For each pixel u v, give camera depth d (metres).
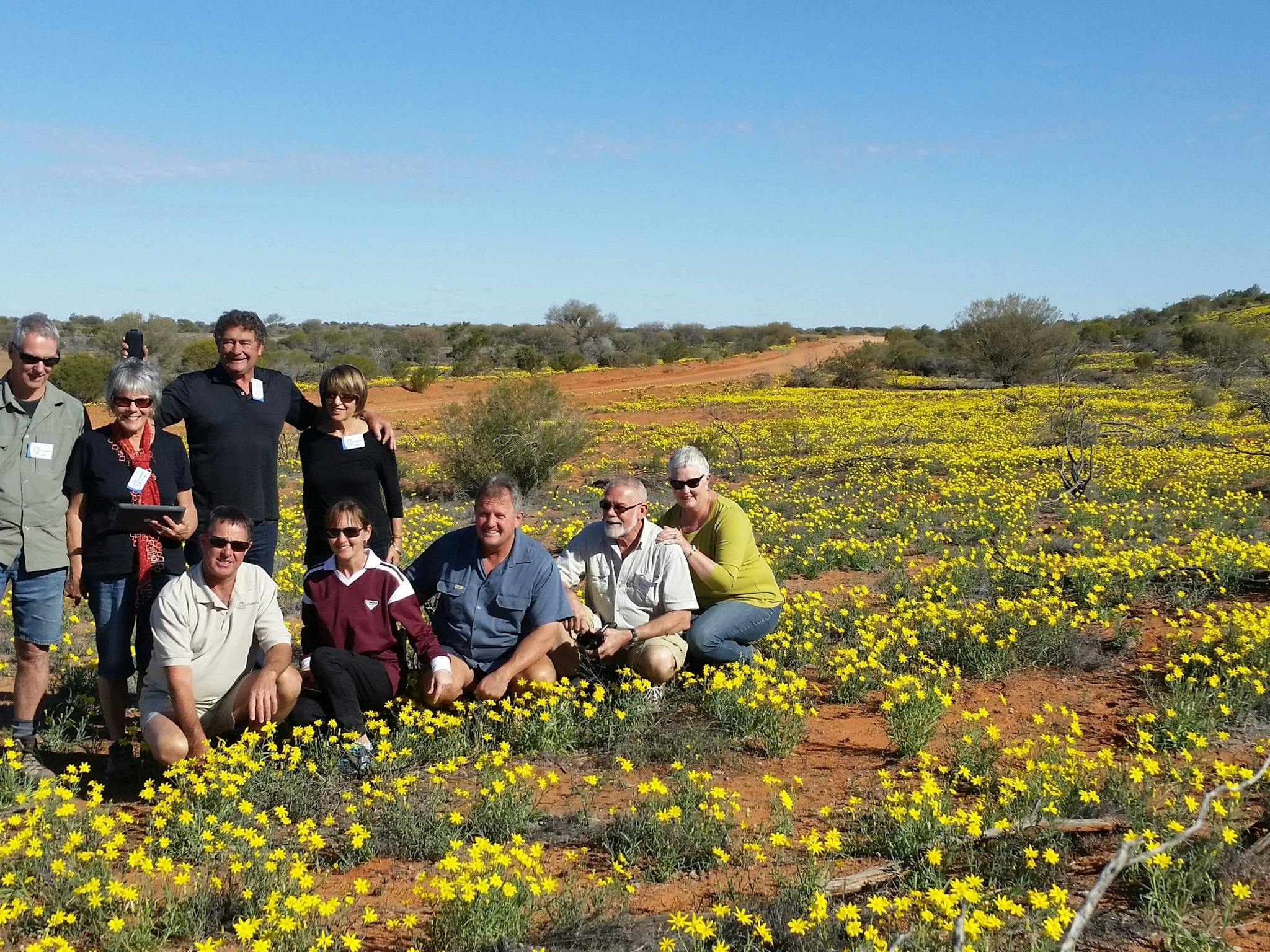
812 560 10.56
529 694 5.63
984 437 26.05
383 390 45.91
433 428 29.48
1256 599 8.26
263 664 5.36
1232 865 3.89
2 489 5.06
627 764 4.96
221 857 4.20
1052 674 6.70
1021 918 3.64
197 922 3.69
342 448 6.20
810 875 3.85
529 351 63.34
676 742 5.45
